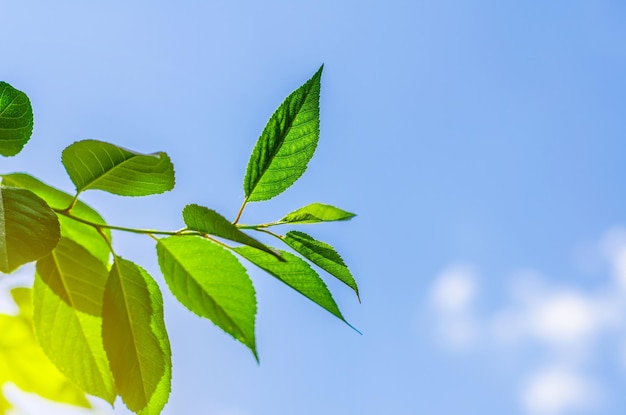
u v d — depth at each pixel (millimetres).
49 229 835
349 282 946
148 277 925
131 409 906
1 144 894
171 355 918
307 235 945
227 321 916
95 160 905
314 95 956
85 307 936
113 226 923
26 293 933
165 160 902
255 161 953
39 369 921
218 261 922
